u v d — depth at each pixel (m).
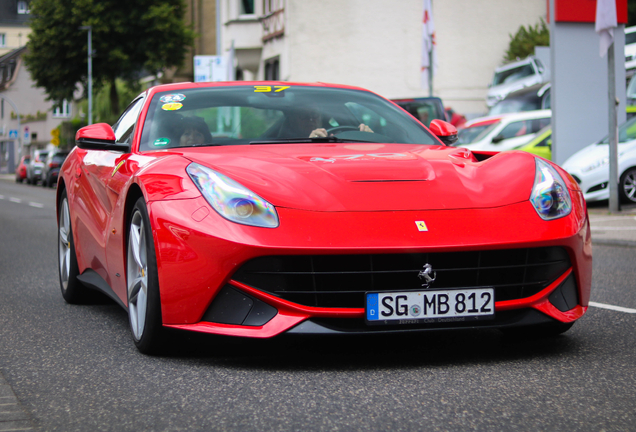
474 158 3.61
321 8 27.38
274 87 4.35
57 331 3.75
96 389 2.67
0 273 6.15
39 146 66.00
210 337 3.41
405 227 2.81
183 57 35.41
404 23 27.58
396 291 2.80
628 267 6.11
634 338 3.40
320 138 3.85
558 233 2.95
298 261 2.79
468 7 28.02
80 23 34.31
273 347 3.24
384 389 2.61
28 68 35.53
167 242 2.93
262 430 2.20
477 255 2.85
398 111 4.35
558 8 13.67
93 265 4.18
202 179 3.01
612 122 10.84
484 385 2.65
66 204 4.79
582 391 2.56
